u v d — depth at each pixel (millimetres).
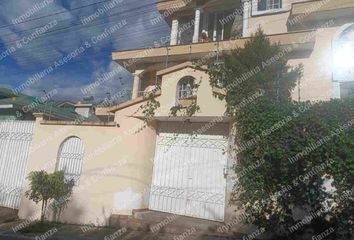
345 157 6828
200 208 9305
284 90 8992
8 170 11398
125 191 9523
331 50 11703
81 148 10453
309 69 11805
